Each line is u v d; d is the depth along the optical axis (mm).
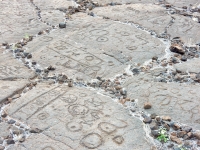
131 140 1604
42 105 1832
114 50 2445
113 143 1581
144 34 2715
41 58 2340
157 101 1872
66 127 1675
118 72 2191
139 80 2086
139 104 1861
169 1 3498
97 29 2777
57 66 2246
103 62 2293
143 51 2445
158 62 2320
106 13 3150
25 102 1859
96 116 1752
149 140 1613
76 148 1553
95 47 2488
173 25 2891
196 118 1744
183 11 3242
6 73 2150
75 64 2264
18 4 3381
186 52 2469
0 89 1968
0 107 1844
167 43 2605
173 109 1809
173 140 1610
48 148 1554
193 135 1637
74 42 2555
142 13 3143
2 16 3057
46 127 1681
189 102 1855
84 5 3391
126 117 1757
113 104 1859
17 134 1648
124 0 3510
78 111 1786
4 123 1720
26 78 2115
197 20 3029
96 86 2043
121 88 2008
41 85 2041
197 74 2148
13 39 2635
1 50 2469
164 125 1696
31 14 3129
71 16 3098
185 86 2018
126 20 2992
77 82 2082
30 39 2627
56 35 2684
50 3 3434
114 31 2740
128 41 2582
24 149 1554
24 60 2330
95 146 1562
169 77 2125
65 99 1883
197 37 2699
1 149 1560
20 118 1749
